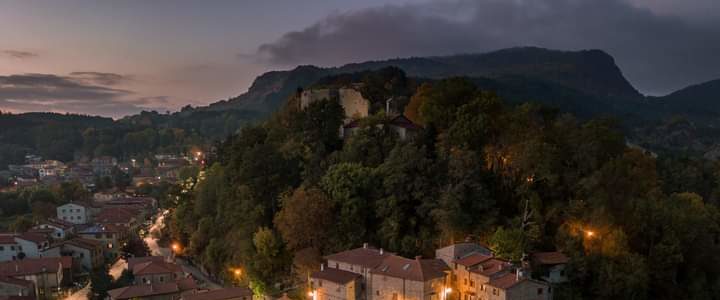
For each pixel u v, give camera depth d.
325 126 114.50
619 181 85.94
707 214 103.44
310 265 86.44
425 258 85.25
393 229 88.38
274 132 126.75
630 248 84.06
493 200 88.94
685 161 194.62
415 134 103.81
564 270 78.88
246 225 104.88
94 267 131.38
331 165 99.62
